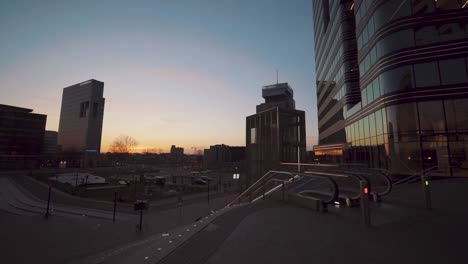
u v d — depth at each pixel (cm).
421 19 1950
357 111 2778
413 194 1184
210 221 780
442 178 1758
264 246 540
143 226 2814
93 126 14100
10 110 10662
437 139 1817
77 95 14825
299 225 720
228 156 19000
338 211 921
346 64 3366
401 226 671
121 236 2333
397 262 437
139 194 5394
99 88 14612
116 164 15712
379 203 1009
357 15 2741
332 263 438
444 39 1861
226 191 6656
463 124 1742
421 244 525
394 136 2031
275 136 4344
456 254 463
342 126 3572
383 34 2164
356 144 2833
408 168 1931
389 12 2134
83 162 13238
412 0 1998
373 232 629
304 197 1030
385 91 2127
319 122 5653
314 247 527
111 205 4169
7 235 2170
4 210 3481
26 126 11000
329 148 4188
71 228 2539
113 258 629
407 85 1970
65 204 4125
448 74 1825
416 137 1902
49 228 2488
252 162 4959
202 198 5375
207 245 554
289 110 4484
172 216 3562
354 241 561
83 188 5831
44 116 11650
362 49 2603
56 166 12100
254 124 5016
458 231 605
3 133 10344
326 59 4684
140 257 519
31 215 3159
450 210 830
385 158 2130
